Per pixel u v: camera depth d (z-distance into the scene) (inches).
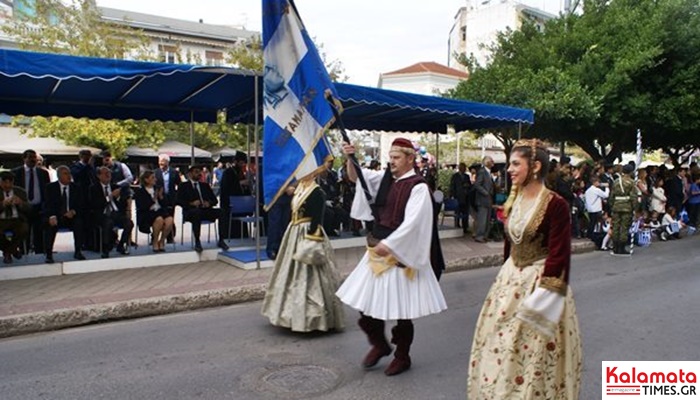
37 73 247.6
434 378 171.2
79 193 316.5
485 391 122.6
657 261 399.9
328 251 216.1
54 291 264.5
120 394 159.5
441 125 532.1
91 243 352.5
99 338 213.3
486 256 377.4
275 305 216.4
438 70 1370.6
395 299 158.6
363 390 161.8
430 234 158.9
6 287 272.8
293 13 227.0
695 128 606.9
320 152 214.5
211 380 169.9
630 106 564.7
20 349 200.1
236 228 426.6
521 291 123.0
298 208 215.2
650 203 521.0
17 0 1065.5
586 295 287.4
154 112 421.4
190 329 224.5
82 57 258.2
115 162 398.0
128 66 270.1
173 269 322.0
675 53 583.2
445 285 314.0
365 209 174.6
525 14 781.3
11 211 304.0
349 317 240.2
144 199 344.8
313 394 158.9
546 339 117.2
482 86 587.2
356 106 409.7
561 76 543.5
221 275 305.1
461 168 496.1
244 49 982.4
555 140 677.9
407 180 161.6
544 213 120.7
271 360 187.3
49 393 160.1
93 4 928.3
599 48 578.9
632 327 228.4
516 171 125.9
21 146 824.9
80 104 384.8
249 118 426.0
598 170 490.9
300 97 223.9
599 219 459.8
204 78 327.6
